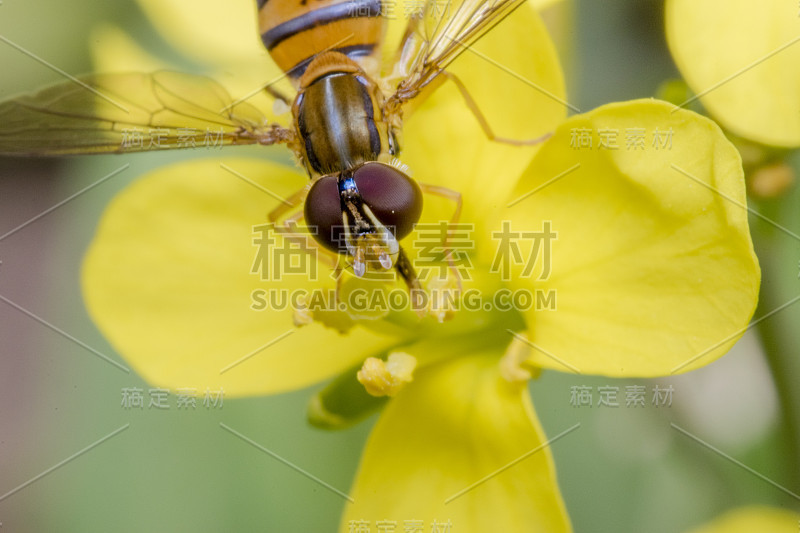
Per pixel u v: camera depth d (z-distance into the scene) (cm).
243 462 6
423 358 5
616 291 5
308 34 5
